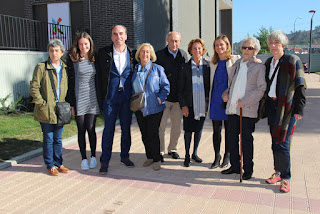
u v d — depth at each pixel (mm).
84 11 11023
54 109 4102
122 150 4609
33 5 11914
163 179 4121
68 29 11484
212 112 4359
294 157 4922
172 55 4688
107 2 10758
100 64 4316
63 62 4258
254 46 3762
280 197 3494
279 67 3582
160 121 4512
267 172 4289
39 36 11938
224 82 4258
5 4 12125
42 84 4066
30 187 3883
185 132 4609
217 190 3730
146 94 4305
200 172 4367
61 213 3211
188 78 4430
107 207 3338
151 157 4645
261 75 3715
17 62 8781
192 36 16047
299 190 3668
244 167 4070
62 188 3852
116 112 4391
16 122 7016
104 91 4312
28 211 3254
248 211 3184
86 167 4512
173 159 4984
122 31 4223
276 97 3615
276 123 3514
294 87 3475
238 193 3629
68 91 4297
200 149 5488
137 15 10727
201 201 3441
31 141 5789
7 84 8492
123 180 4105
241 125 3889
